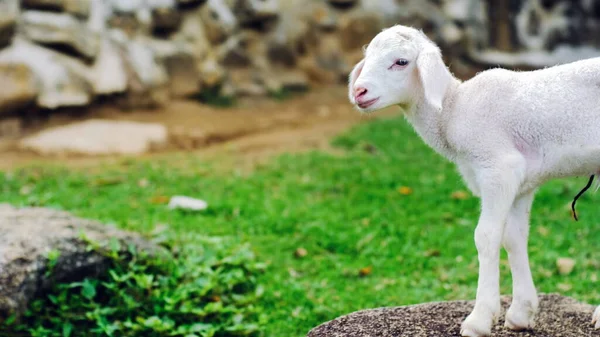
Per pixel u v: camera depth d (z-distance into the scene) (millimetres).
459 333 2152
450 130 2109
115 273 2604
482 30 7133
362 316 2254
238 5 5922
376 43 2123
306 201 3496
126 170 4008
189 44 5609
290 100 5953
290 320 2604
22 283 2443
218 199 3453
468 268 2877
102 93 4938
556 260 2885
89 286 2521
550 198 3492
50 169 3969
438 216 3285
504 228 2141
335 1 6520
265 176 3896
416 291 2727
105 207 3334
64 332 2463
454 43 6848
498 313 2070
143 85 5180
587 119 2039
